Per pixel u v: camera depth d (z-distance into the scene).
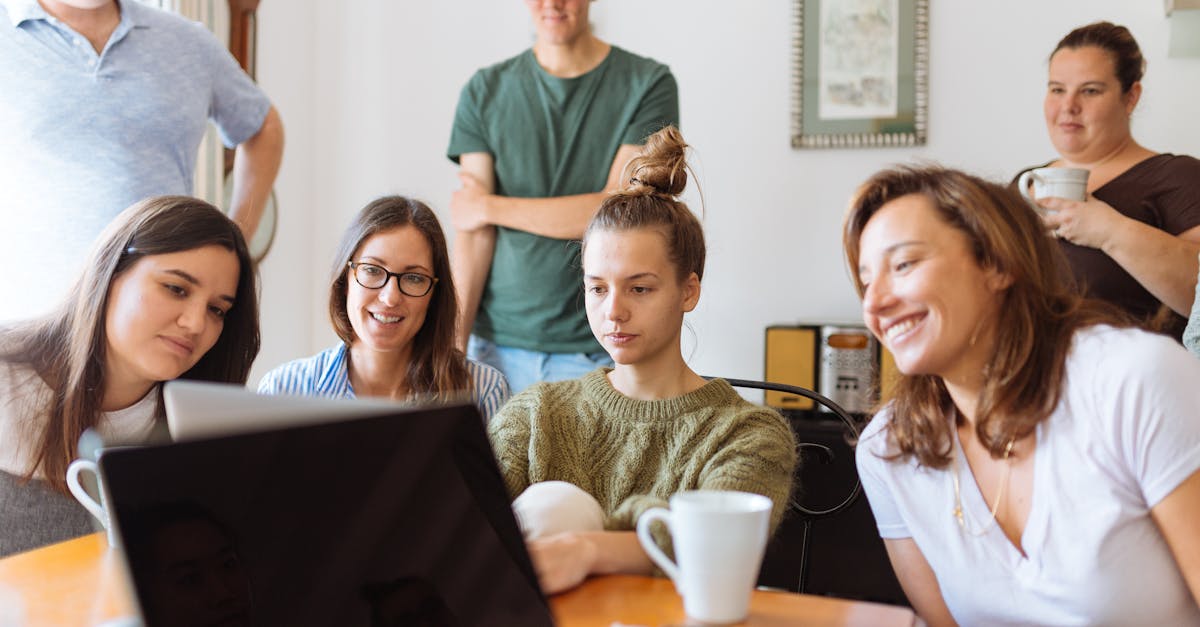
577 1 2.42
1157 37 2.91
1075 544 1.05
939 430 1.16
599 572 1.04
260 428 0.82
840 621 0.89
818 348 2.81
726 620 0.86
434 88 3.49
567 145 2.51
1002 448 1.09
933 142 3.12
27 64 2.01
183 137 2.22
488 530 0.87
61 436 1.39
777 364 2.85
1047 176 2.14
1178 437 1.00
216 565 0.78
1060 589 1.07
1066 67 2.30
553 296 2.46
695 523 0.84
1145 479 1.02
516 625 0.86
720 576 0.85
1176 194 2.22
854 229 1.14
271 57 3.37
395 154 3.54
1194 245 2.08
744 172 3.26
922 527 1.19
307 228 3.58
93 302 1.40
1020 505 1.11
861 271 1.13
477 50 3.45
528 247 2.47
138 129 2.12
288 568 0.80
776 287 3.24
